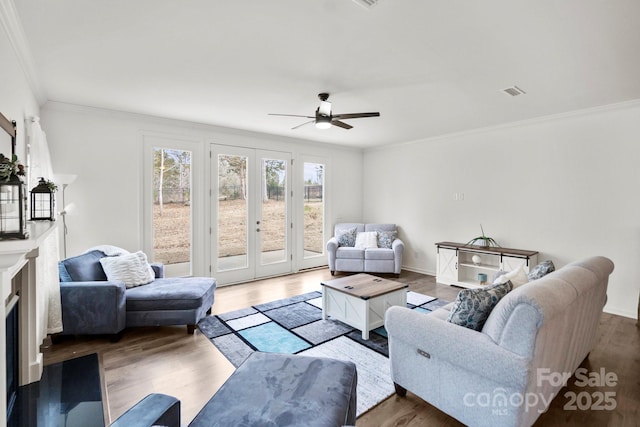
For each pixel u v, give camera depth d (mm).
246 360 1792
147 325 3059
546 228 4207
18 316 2213
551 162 4145
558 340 1752
